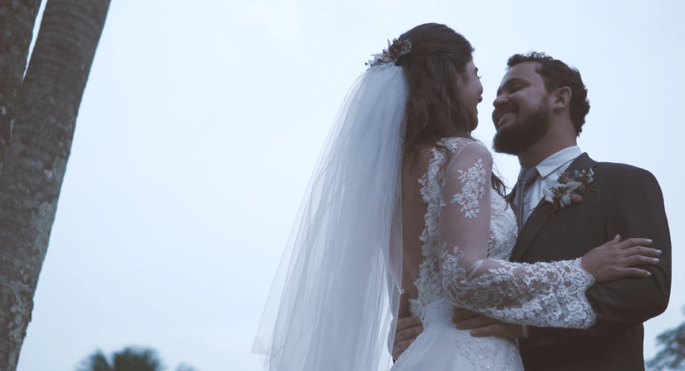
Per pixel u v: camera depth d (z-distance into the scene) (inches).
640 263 113.0
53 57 137.7
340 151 117.5
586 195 131.0
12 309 120.9
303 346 108.3
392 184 113.4
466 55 122.0
